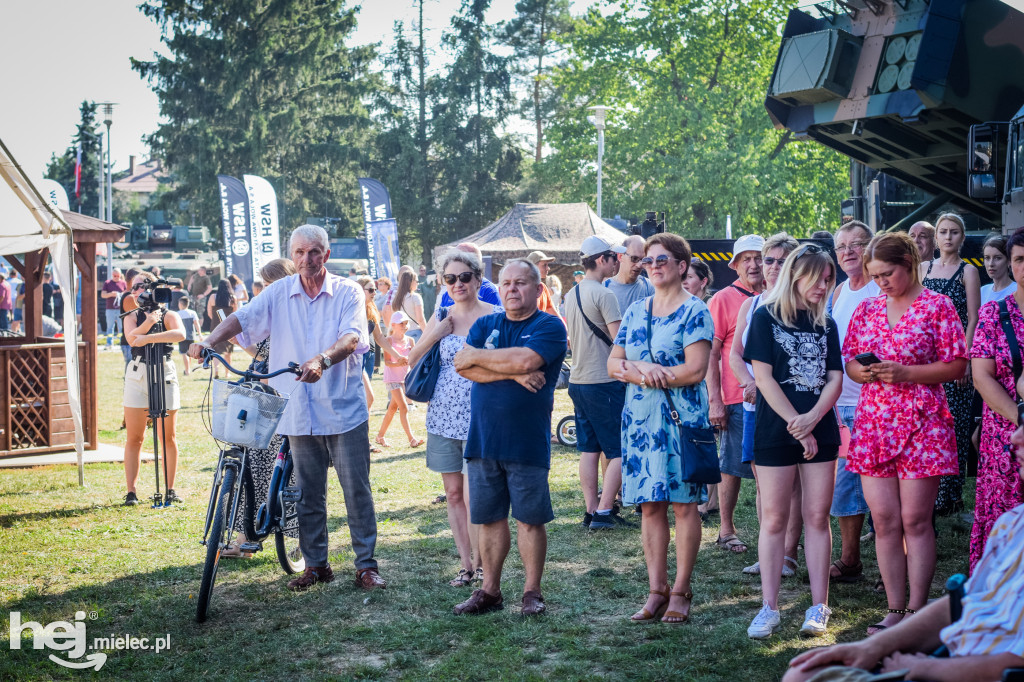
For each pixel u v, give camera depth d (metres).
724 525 6.27
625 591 5.36
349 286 5.62
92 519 7.34
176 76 45.56
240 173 46.22
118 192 83.06
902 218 10.63
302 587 5.55
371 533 5.68
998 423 4.43
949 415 4.54
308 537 5.65
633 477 4.82
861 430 4.62
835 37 9.00
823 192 39.28
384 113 49.69
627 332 4.91
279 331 5.57
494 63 49.38
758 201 38.38
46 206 8.33
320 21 47.12
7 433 9.91
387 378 10.57
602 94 43.72
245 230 25.31
